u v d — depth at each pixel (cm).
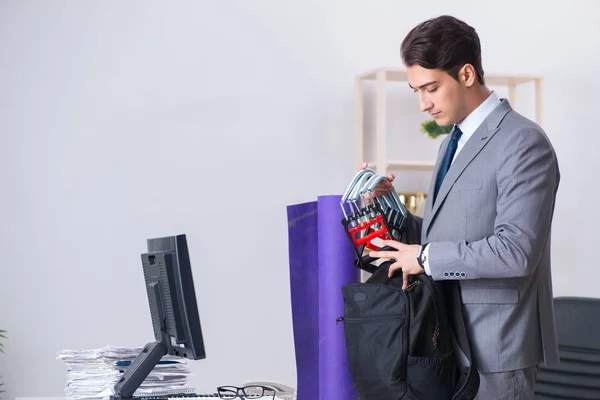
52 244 399
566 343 277
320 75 430
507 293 204
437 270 201
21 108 397
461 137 219
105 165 405
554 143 462
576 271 462
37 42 399
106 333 404
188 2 414
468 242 204
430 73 208
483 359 205
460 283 209
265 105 423
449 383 202
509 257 195
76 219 402
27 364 395
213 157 417
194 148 415
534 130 204
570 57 465
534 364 209
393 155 438
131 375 223
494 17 455
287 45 426
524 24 459
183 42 414
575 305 280
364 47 435
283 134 425
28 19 398
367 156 436
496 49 455
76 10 403
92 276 403
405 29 441
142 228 409
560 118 463
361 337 203
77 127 403
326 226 233
